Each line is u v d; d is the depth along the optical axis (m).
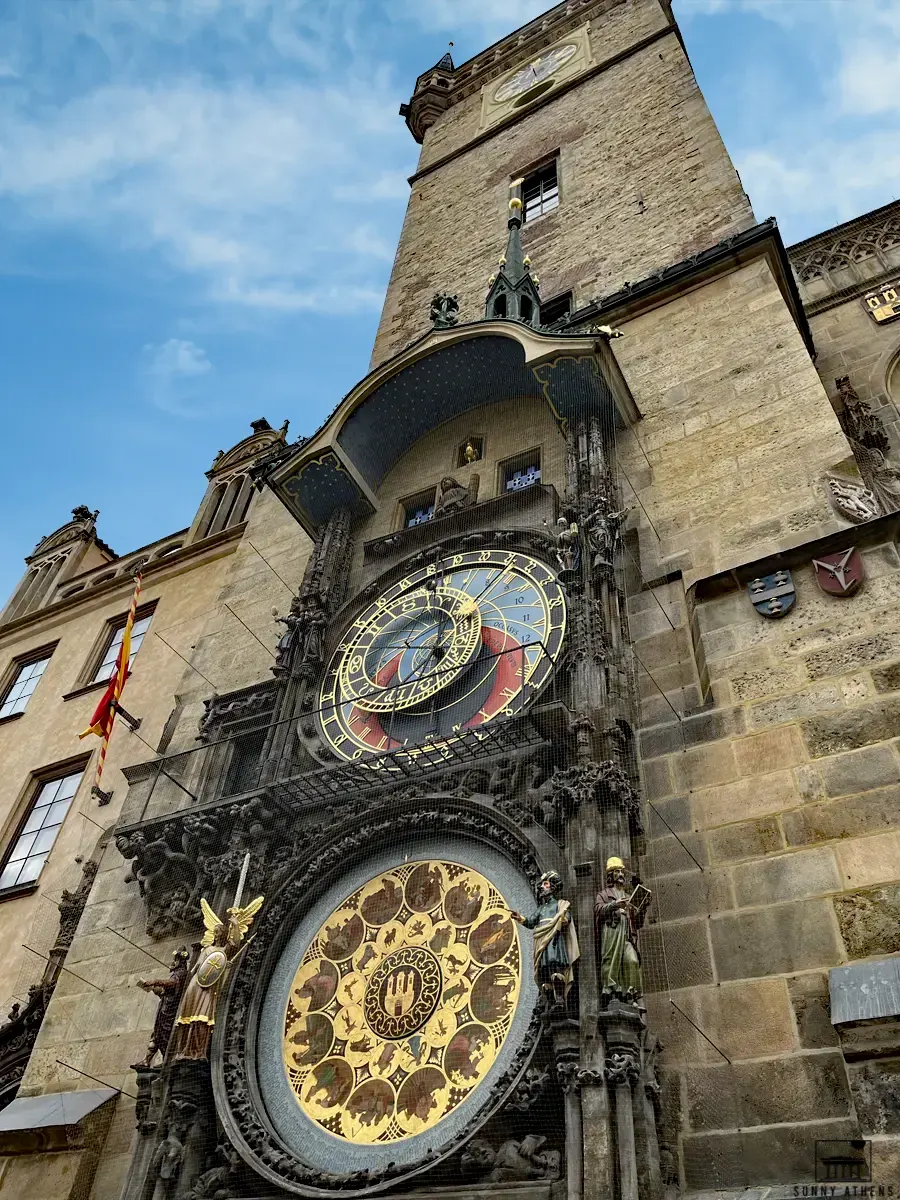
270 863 12.35
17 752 23.94
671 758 11.35
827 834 9.80
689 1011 9.31
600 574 13.16
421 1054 9.91
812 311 22.38
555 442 17.27
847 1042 7.91
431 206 33.72
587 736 11.03
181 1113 10.31
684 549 13.97
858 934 8.99
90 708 23.81
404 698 13.57
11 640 28.91
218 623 19.67
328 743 13.64
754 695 11.31
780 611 11.79
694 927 9.85
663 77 31.17
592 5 39.16
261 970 11.30
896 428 18.66
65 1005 13.61
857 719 10.46
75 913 16.97
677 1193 8.18
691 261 19.33
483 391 18.55
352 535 17.97
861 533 11.85
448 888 11.05
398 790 12.06
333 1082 10.15
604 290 23.25
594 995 8.89
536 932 9.30
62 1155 11.46
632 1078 8.37
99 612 27.44
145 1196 9.77
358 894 11.59
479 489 17.20
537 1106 8.77
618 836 10.13
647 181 26.69
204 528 28.14
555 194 29.42
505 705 12.52
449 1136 9.10
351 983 10.86
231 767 14.91
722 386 16.50
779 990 9.03
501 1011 9.77
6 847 21.33
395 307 28.91
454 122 39.56
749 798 10.52
